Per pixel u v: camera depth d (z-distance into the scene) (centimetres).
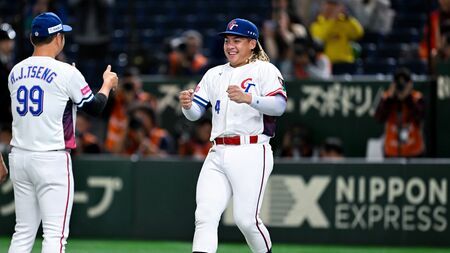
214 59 3434
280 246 2548
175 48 3300
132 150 2944
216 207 1630
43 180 1591
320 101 3009
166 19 4081
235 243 2589
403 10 3878
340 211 2569
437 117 2812
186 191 2617
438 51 2934
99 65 3484
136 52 3456
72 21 3819
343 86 3002
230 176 1642
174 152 3084
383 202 2552
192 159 2612
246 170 1638
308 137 2953
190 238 2617
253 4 4091
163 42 3975
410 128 2830
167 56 3494
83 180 2642
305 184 2580
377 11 3578
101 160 2641
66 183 1606
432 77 2878
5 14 4056
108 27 3544
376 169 2555
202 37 3941
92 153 2961
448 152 2808
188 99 1645
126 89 3038
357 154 2997
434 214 2533
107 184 2641
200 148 2898
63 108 1599
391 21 3691
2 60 2638
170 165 2623
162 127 3133
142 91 3148
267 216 2597
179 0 4184
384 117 2845
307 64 3105
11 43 2806
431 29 2898
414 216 2542
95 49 3503
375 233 2555
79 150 2925
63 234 1609
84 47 3500
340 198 2567
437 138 2817
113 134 3058
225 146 1659
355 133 2998
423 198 2539
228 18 3994
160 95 3139
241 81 1662
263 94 1648
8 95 2672
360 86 2992
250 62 1691
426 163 2538
